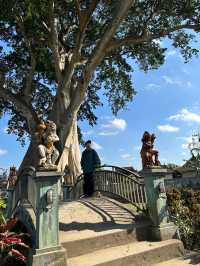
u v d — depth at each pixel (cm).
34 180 675
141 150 887
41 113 2369
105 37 1446
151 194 846
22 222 733
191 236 865
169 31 1672
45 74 2195
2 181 1380
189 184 1647
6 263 630
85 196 1241
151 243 779
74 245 691
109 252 706
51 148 691
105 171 1181
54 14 1631
